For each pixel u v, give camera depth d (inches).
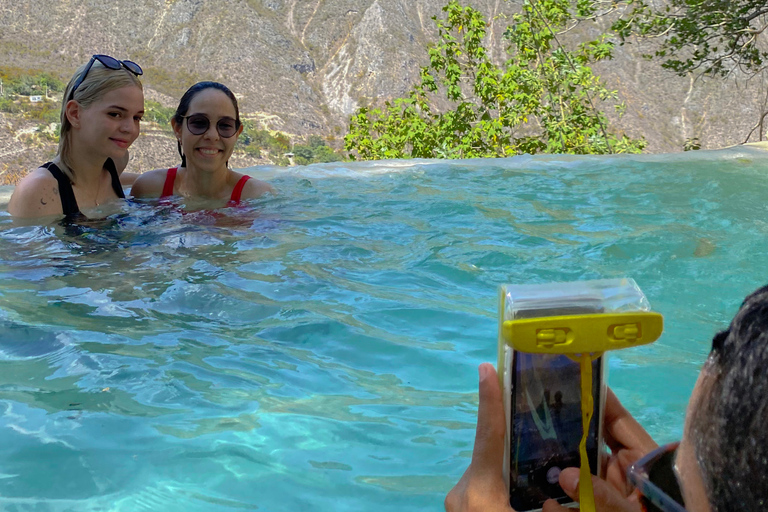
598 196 138.3
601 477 27.7
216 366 61.3
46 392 55.5
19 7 5556.1
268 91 5403.5
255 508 39.0
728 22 452.4
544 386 26.7
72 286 83.8
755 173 157.1
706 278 86.4
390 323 72.8
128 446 46.5
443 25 432.1
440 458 44.7
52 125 4008.4
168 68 5457.7
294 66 5684.1
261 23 6038.4
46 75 4675.2
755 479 17.4
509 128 436.5
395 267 93.7
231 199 137.1
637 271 89.7
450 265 94.3
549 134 434.6
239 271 90.8
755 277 86.7
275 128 4977.9
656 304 77.4
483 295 82.4
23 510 38.9
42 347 65.3
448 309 76.7
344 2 6205.7
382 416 51.4
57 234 107.0
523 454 27.0
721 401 18.7
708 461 18.9
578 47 455.2
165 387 56.4
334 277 89.0
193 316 74.7
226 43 5762.8
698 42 466.9
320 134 5132.9
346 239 108.6
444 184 154.9
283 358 63.4
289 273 90.2
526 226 115.7
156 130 3754.9
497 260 96.4
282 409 52.5
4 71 4584.2
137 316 74.3
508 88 419.8
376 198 139.9
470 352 65.0
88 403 53.4
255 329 70.9
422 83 440.5
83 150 118.3
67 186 117.8
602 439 27.5
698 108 4537.4
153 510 38.9
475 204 132.3
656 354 63.0
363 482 41.8
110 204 126.9
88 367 60.6
